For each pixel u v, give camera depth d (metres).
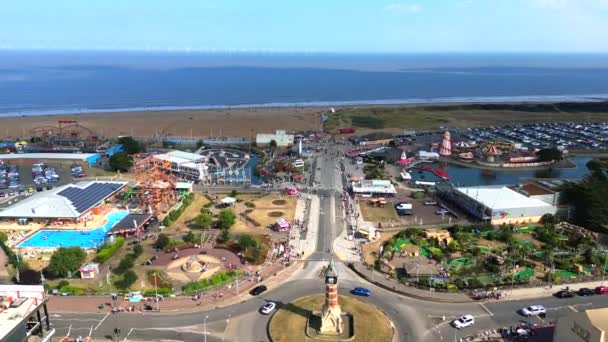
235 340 107.56
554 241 161.25
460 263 146.88
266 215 192.00
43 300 90.00
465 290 130.75
